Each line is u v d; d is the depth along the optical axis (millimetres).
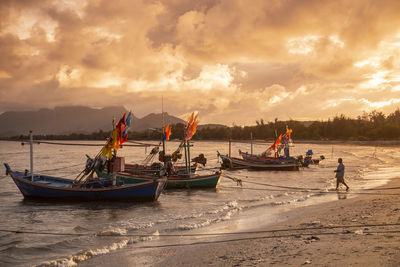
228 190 24172
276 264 7457
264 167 38781
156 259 8883
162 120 25781
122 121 19516
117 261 8852
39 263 9227
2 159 68688
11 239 11812
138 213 16766
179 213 15914
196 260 8531
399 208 13898
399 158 57594
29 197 20672
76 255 9273
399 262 6648
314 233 10453
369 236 9305
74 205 19188
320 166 43062
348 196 18938
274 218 13695
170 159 25797
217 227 12453
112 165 20125
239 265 7703
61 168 46625
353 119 180750
